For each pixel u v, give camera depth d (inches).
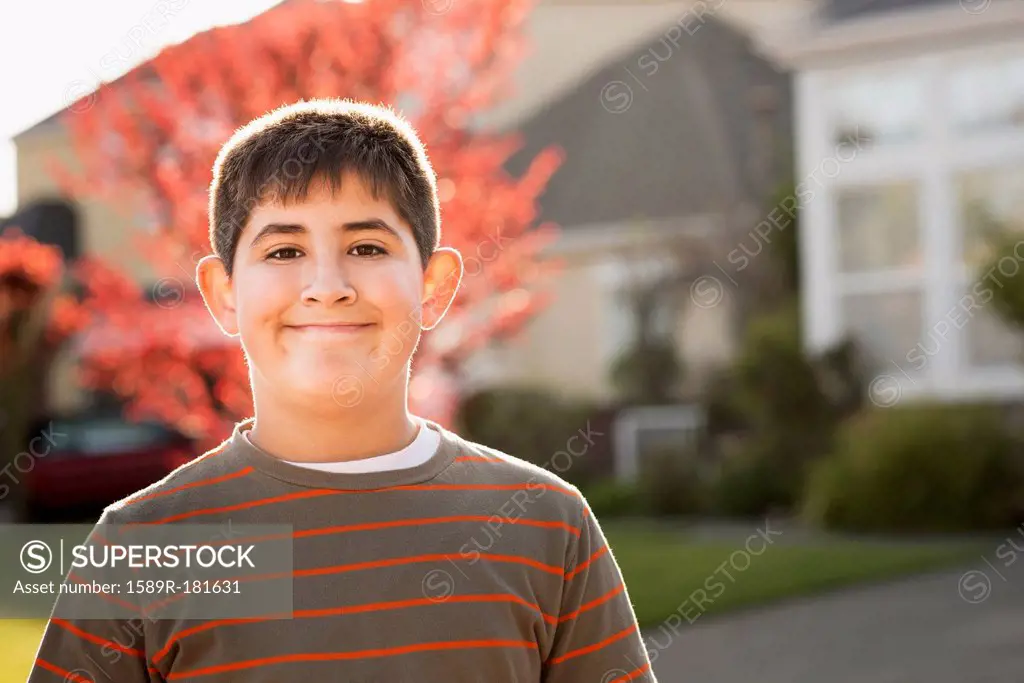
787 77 951.0
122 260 556.4
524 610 97.2
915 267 717.3
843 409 676.7
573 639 102.0
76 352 653.3
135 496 97.8
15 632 327.3
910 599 423.8
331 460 97.5
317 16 402.9
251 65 396.5
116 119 387.5
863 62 704.4
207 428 395.5
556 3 1093.1
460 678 93.8
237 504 94.9
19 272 511.2
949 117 684.7
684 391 822.5
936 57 684.1
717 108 962.1
